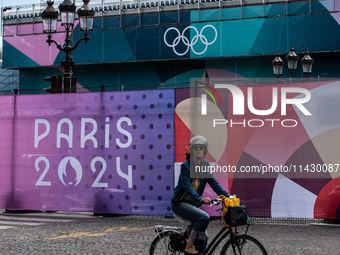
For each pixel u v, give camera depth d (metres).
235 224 6.30
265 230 11.65
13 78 47.66
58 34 41.56
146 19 39.31
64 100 14.48
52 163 14.53
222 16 37.72
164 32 38.88
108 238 10.48
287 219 13.09
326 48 35.69
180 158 13.36
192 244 6.52
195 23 38.19
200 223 6.50
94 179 14.15
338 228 12.02
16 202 14.80
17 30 42.72
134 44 39.50
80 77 41.81
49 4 18.27
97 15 40.34
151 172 13.63
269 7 36.78
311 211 12.35
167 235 6.81
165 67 39.75
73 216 14.40
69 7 18.02
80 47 40.69
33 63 42.22
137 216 14.25
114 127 14.00
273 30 36.69
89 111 14.25
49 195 14.54
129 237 10.59
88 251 9.08
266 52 36.84
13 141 14.90
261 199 12.55
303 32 36.09
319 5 35.81
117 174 13.94
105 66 41.16
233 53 37.50
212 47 37.84
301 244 9.74
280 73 20.77
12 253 8.95
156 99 13.62
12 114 14.95
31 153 14.73
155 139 13.59
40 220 13.51
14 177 14.86
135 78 40.44
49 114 14.61
